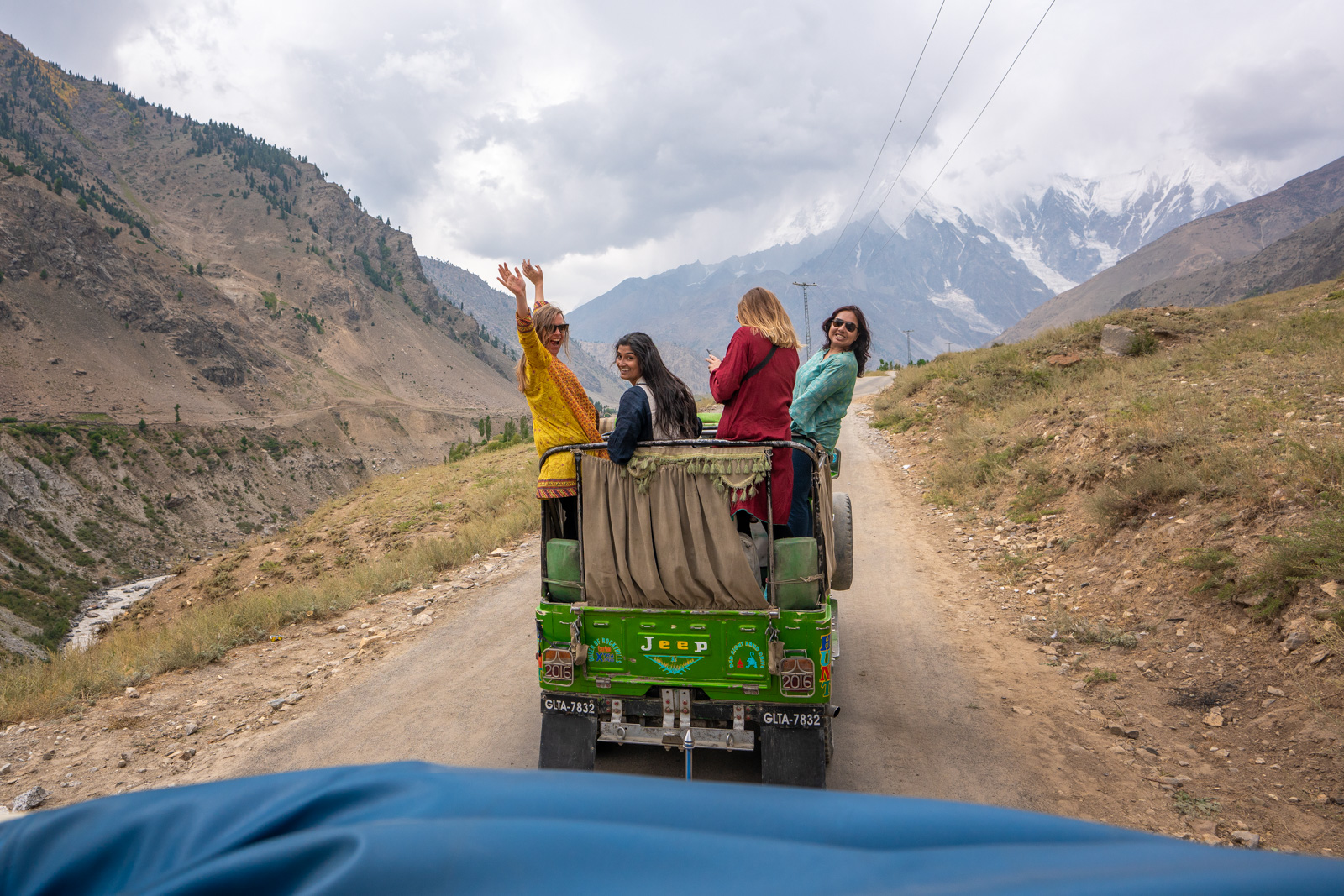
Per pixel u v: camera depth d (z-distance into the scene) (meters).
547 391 4.37
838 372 4.96
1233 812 4.21
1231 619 6.21
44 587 122.88
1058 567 8.62
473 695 6.23
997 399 18.94
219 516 188.00
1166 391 12.88
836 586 6.30
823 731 4.11
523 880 0.58
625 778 0.85
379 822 0.74
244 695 6.49
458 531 15.08
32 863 0.89
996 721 5.45
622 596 4.24
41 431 174.88
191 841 0.84
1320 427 8.66
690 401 4.46
